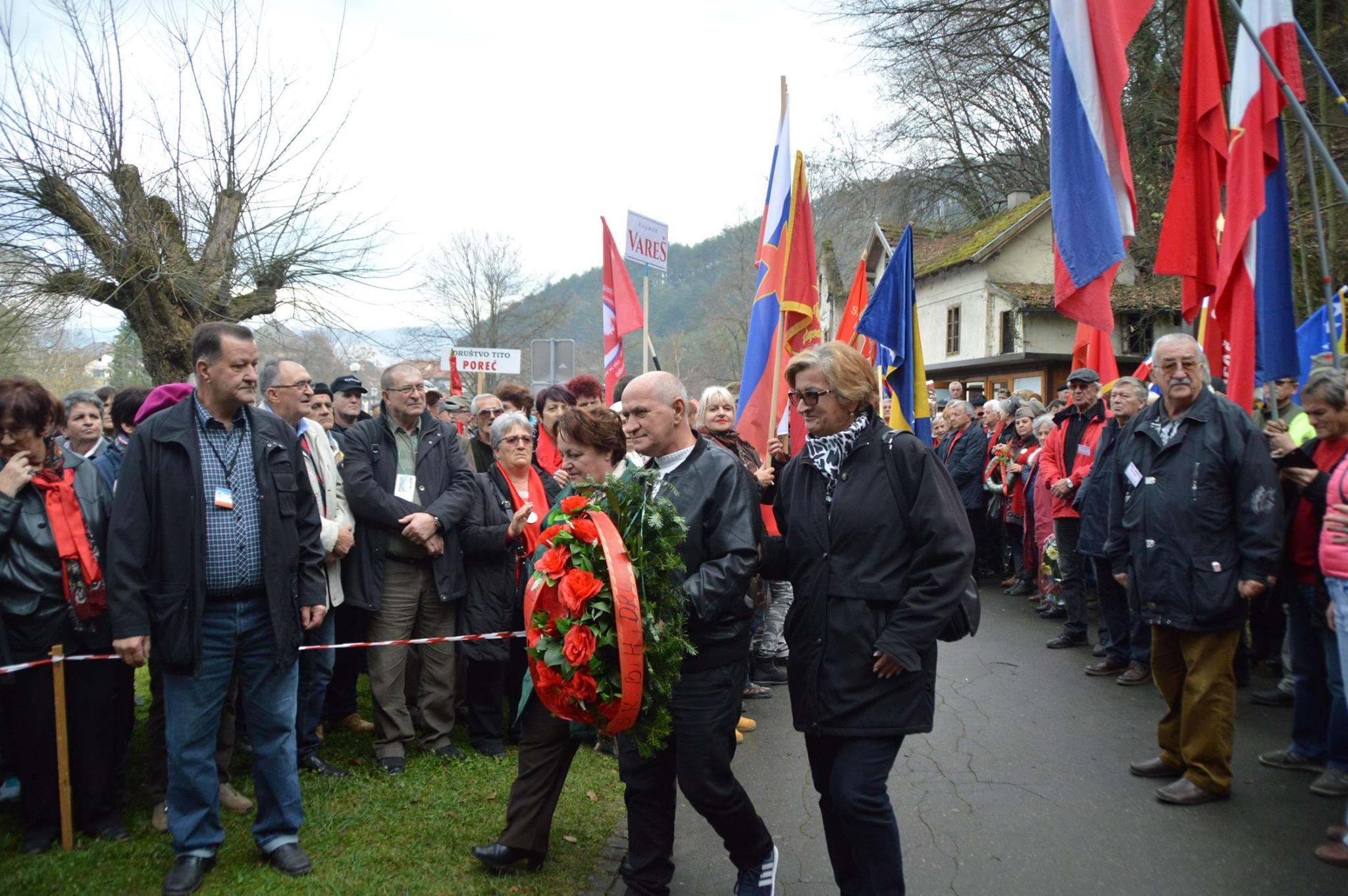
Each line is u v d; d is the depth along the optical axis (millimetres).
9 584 3584
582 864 3730
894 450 2977
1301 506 4387
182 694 3336
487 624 4812
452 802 4195
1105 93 4973
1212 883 3461
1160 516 4184
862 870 2861
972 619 2916
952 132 24969
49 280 9180
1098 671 6379
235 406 3477
